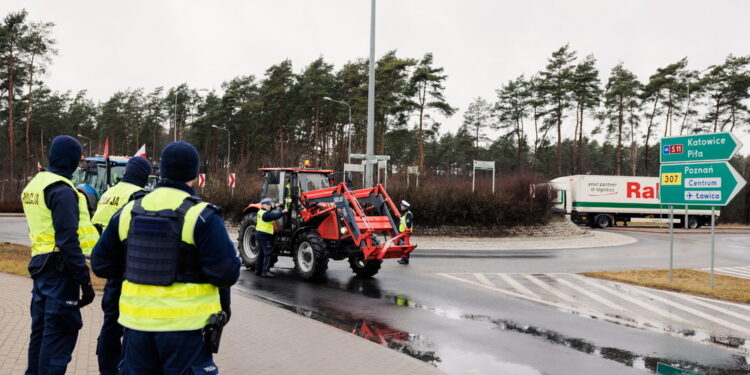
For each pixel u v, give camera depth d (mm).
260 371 5176
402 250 10930
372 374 5207
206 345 2975
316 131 56281
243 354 5711
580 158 54812
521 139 61594
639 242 25266
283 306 8672
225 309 3203
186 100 74875
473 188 25391
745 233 34938
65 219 4004
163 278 2873
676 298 10102
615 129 54656
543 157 65375
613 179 36812
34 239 4148
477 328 7477
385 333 7113
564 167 76375
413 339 6852
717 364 6082
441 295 9898
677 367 5926
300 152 45375
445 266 14305
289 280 11281
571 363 6008
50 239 4129
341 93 57156
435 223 24016
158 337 2873
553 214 28812
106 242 3143
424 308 8719
